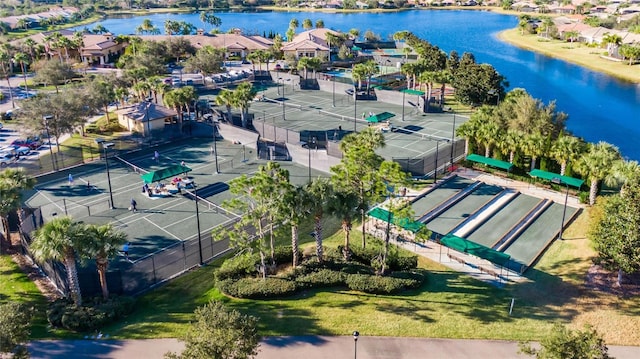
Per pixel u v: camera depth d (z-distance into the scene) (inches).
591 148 2085.4
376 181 1530.5
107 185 2351.1
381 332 1273.4
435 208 2031.3
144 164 2600.9
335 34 6102.4
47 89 4357.8
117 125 3277.6
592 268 1566.2
